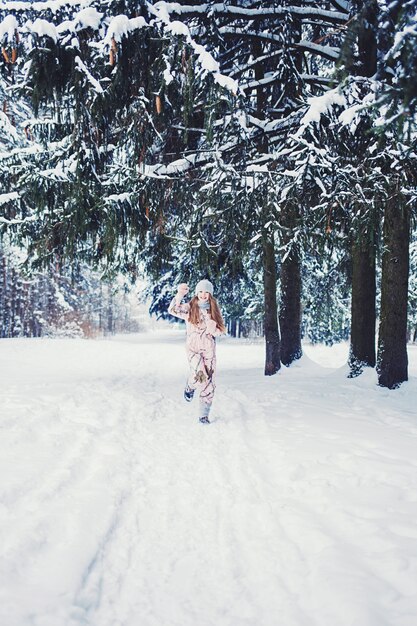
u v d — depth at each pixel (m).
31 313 37.78
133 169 7.59
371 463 3.74
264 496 3.22
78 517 2.73
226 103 6.46
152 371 12.12
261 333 38.22
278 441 4.50
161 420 5.65
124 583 2.16
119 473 3.60
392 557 2.27
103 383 8.51
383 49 2.47
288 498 3.17
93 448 4.27
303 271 16.77
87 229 8.41
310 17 8.10
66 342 23.88
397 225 7.72
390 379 7.86
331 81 2.67
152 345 24.89
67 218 8.05
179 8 6.91
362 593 1.97
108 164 8.05
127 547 2.50
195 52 5.90
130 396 7.05
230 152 8.40
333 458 3.93
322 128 6.56
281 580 2.18
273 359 10.12
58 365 13.16
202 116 8.48
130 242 9.70
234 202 7.57
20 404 5.98
